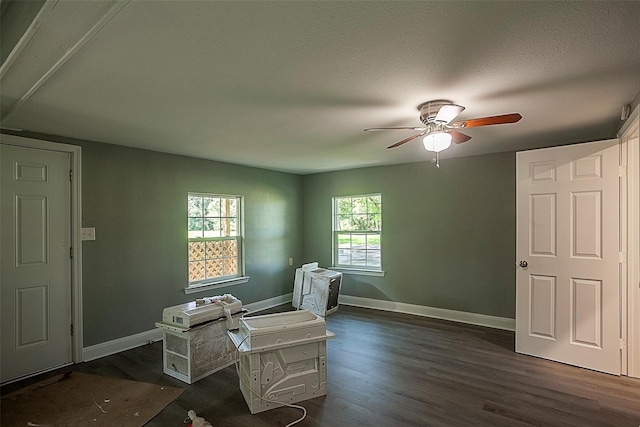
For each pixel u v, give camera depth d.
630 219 2.79
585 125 2.94
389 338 3.77
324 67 1.77
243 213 4.87
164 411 2.38
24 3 1.29
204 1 1.20
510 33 1.45
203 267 4.40
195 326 2.81
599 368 2.88
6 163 2.84
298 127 2.89
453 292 4.45
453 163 4.46
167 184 3.94
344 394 2.57
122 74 1.82
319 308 4.75
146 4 1.21
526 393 2.56
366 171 5.18
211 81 1.93
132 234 3.61
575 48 1.58
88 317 3.27
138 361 3.22
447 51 1.61
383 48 1.57
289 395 2.44
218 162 4.52
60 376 2.91
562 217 3.06
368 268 5.23
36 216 2.99
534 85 2.02
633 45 1.55
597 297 2.89
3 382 2.79
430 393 2.57
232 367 3.08
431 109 2.30
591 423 2.19
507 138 3.43
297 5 1.24
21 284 2.90
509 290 4.07
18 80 1.76
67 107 2.33
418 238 4.72
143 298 3.69
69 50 1.45
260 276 5.09
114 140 3.31
